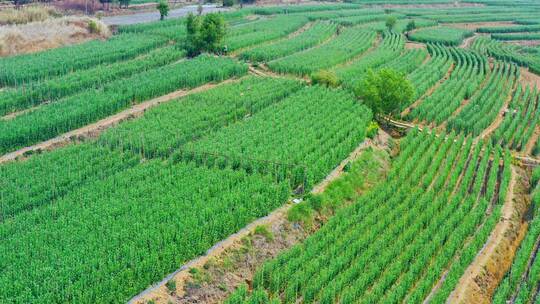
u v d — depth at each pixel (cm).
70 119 7488
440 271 5100
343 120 7744
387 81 8450
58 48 11025
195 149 6544
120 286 4325
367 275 4816
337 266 4897
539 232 5881
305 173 6203
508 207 6450
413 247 5238
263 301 4488
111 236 4791
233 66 10256
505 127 8712
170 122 7475
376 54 12481
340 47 12938
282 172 6175
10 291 4128
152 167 6191
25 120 7262
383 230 5572
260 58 11450
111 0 16500
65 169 6084
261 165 6306
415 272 4988
